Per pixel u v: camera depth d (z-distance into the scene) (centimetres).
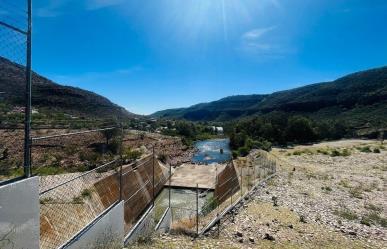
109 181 1953
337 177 4006
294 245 1552
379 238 1762
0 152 1556
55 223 1243
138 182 2423
